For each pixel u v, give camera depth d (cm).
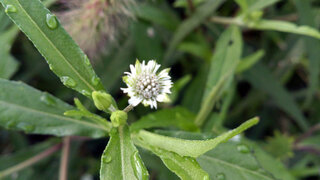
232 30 13
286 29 13
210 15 14
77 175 16
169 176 13
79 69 9
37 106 10
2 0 9
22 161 14
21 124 10
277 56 17
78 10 11
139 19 14
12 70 12
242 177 10
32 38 9
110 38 12
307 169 15
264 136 18
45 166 15
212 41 16
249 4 13
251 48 17
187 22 14
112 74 14
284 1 17
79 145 15
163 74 9
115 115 9
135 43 14
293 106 15
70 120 10
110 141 9
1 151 16
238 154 10
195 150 8
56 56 9
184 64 16
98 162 16
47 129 10
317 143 15
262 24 13
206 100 12
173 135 10
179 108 12
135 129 10
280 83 15
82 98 14
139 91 9
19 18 9
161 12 14
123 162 9
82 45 11
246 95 17
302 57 17
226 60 13
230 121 17
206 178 8
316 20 16
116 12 11
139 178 8
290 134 17
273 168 11
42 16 9
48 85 16
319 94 17
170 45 14
